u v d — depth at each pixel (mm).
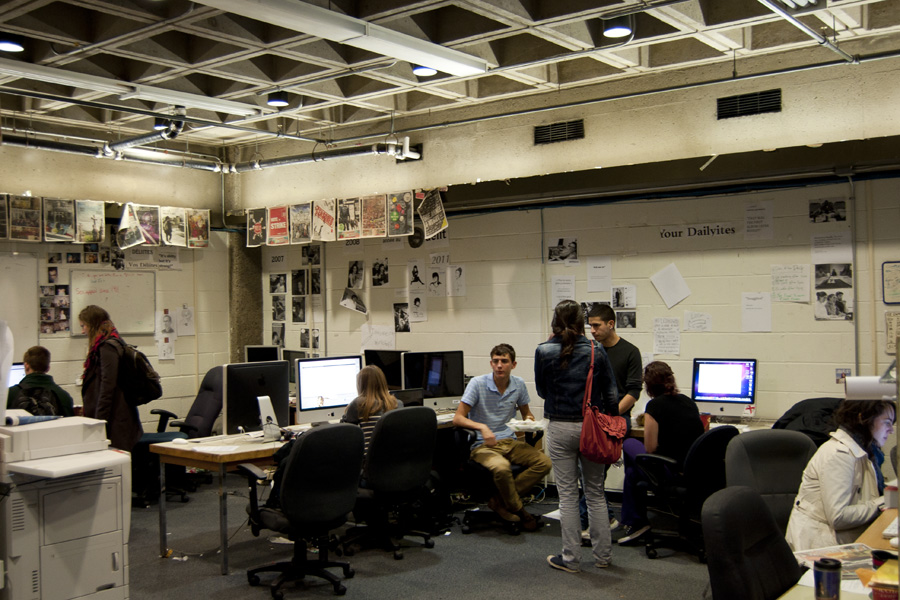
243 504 6125
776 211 5297
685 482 4406
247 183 8117
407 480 4633
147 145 7344
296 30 3957
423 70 4660
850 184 5043
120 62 5000
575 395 4305
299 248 7934
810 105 5102
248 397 4961
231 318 8109
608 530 4449
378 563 4633
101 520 3416
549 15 4027
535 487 6195
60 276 6727
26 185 6539
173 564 4625
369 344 7363
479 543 5012
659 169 5445
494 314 6547
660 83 5613
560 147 6078
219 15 4047
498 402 5395
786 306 5270
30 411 5195
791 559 2361
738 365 5219
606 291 5969
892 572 2123
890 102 4852
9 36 4219
